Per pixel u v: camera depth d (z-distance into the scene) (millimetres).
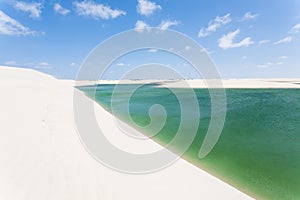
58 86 33719
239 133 10219
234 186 5500
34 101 14492
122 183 4871
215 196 4688
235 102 18844
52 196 4062
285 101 18797
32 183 4414
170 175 5566
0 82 28281
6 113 10008
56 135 7598
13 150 5859
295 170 6414
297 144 8711
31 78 40406
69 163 5492
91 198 4137
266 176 6051
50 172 4926
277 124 11641
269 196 5066
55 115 10898
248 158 7340
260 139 9344
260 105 17109
